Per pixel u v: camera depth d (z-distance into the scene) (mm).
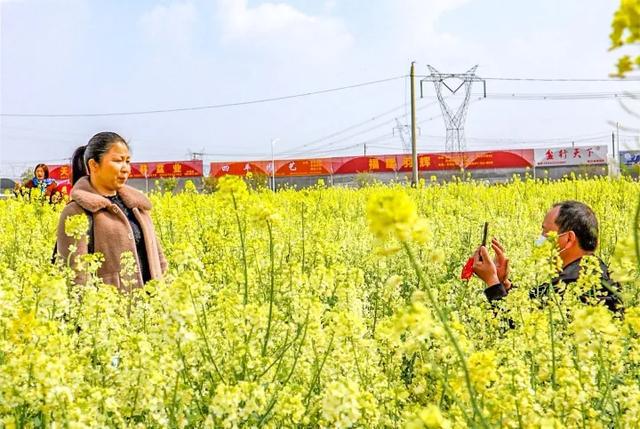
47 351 2799
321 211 12766
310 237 7133
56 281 3193
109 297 3811
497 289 4848
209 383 3166
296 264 4371
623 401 2881
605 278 4359
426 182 48406
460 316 4828
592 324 2637
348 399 2508
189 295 2951
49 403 2564
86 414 2584
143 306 3998
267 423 2875
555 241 3869
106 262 5137
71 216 5023
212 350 3258
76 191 5133
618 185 14484
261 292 4555
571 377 2742
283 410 2785
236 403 2686
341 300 4293
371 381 3395
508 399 2523
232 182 3373
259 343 3551
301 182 51000
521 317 3863
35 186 13805
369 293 5922
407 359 4047
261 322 3318
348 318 3301
